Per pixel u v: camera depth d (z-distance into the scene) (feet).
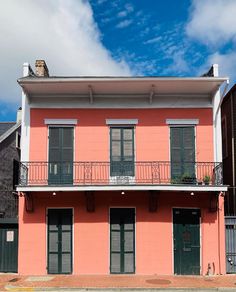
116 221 57.06
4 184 67.26
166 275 55.52
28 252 56.34
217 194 56.70
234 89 67.36
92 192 55.93
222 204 57.36
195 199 57.41
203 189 54.39
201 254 56.59
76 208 57.06
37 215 56.95
